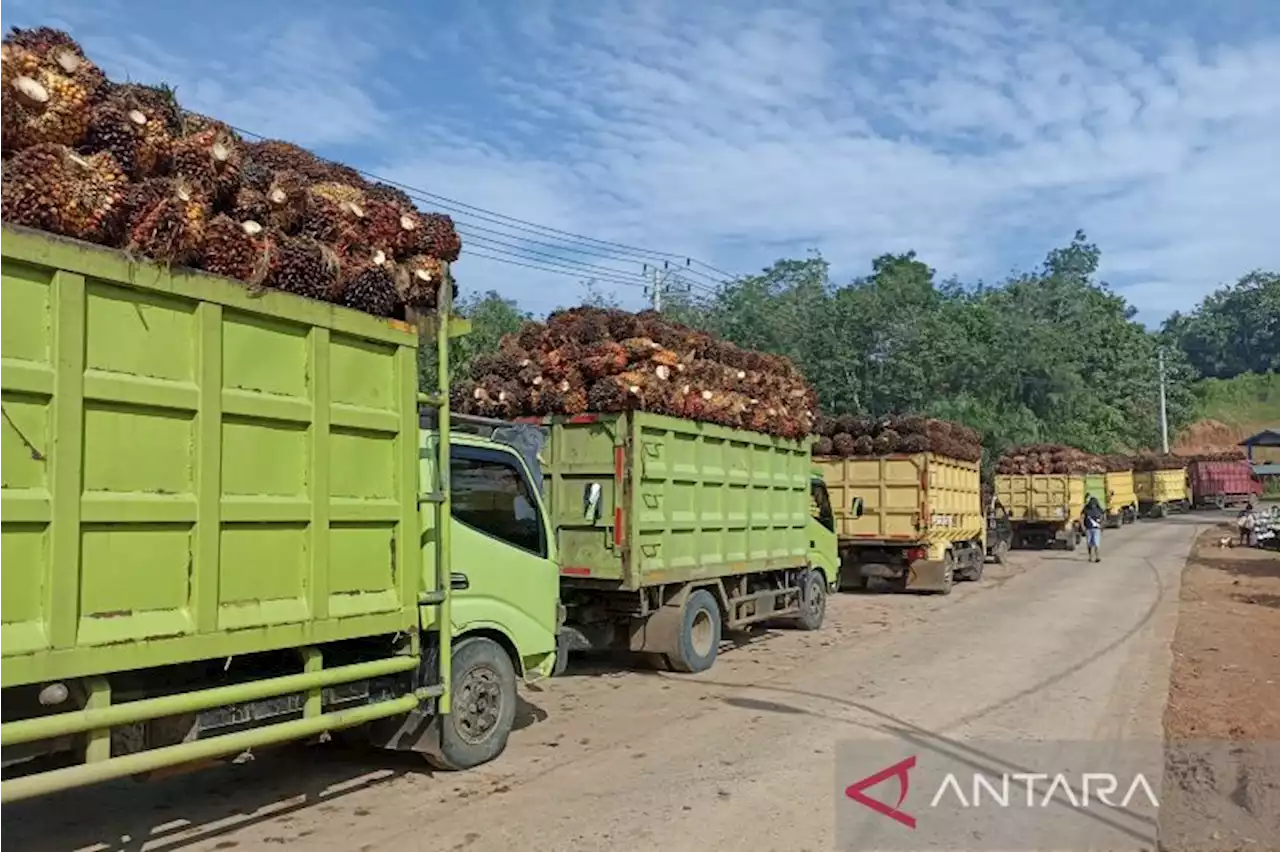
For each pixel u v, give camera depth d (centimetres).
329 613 548
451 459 695
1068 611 1619
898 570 1886
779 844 561
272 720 532
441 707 638
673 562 1070
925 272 4484
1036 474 3084
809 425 1386
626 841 564
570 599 1059
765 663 1148
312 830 578
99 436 439
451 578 671
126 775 454
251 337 511
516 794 645
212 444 486
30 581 412
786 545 1336
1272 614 1554
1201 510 5625
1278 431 6800
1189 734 807
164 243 460
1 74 417
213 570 484
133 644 445
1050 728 826
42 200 417
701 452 1137
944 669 1100
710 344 1172
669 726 834
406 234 619
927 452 1875
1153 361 6600
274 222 538
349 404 571
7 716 420
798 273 3875
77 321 430
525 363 1083
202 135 498
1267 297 9719
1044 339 4403
